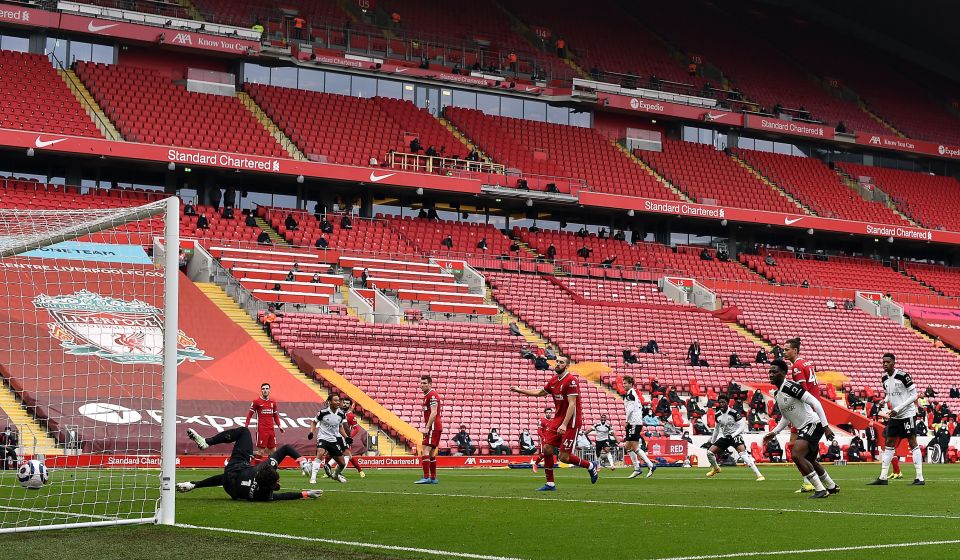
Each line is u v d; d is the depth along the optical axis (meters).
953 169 60.91
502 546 8.30
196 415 25.47
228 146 39.78
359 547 8.20
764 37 63.47
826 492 13.23
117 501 12.45
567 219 48.50
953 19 61.72
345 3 49.59
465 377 33.47
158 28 40.59
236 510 11.22
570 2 58.97
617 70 53.56
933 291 51.84
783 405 13.35
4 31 40.53
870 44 68.44
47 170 38.53
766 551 7.97
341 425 18.52
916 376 42.75
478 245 43.25
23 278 25.86
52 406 22.70
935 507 11.76
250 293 33.97
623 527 9.66
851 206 52.72
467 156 45.31
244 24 44.34
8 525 10.09
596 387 35.25
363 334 34.19
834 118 56.91
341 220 41.22
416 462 26.27
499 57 50.22
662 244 49.09
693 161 51.84
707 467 27.64
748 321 43.72
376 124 45.25
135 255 29.09
